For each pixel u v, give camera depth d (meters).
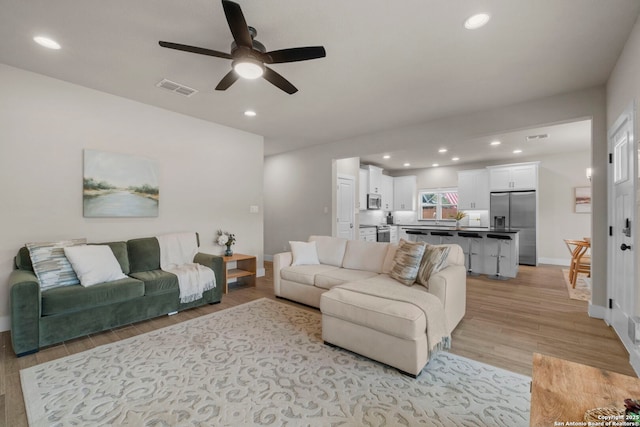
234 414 1.70
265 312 3.36
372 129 4.80
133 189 3.64
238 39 1.96
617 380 1.21
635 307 2.19
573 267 4.71
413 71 2.86
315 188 5.94
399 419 1.66
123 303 2.89
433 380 2.04
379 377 2.07
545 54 2.54
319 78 3.00
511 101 3.60
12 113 2.84
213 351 2.44
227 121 4.44
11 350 2.44
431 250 2.94
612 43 2.37
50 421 1.64
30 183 2.95
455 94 3.38
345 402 1.80
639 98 2.07
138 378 2.06
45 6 1.96
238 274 4.29
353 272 3.50
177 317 3.21
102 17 2.09
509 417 1.68
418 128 4.52
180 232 4.10
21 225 2.90
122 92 3.40
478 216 8.05
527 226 6.82
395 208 9.42
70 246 2.91
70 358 2.32
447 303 2.59
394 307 2.19
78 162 3.24
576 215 6.66
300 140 5.53
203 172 4.41
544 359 1.39
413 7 1.97
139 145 3.71
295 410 1.73
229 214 4.76
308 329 2.89
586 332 2.84
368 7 1.97
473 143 5.87
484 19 2.08
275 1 1.91
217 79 3.05
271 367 2.20
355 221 6.95
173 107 3.87
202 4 1.96
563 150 6.47
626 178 2.46
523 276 5.39
